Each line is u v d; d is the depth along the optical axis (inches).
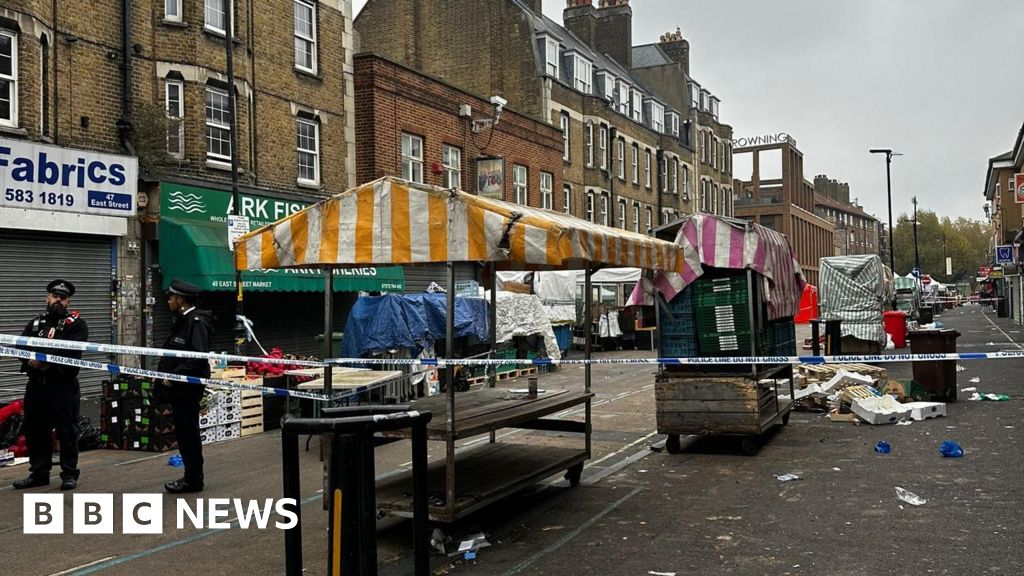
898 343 974.4
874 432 412.2
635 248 295.9
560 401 300.5
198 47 611.2
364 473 153.6
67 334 321.4
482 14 1337.4
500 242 229.5
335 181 772.0
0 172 448.8
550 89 1318.9
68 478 321.7
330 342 275.6
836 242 3841.0
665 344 398.6
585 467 349.1
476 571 215.6
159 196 567.8
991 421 430.0
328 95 766.5
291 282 639.8
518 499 293.3
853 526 243.8
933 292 2736.2
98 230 529.0
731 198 2256.4
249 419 465.4
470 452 314.3
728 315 384.5
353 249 250.1
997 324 1638.8
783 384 583.8
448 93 969.5
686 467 343.6
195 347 311.4
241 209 637.3
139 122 570.3
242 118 654.5
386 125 856.9
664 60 2063.2
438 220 238.7
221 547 242.4
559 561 221.0
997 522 242.1
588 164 1445.6
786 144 2903.5
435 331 596.4
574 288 1048.2
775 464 342.0
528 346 826.2
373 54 835.4
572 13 1785.2
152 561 229.6
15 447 389.4
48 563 228.7
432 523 262.2
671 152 1825.8
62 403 320.5
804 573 203.9
